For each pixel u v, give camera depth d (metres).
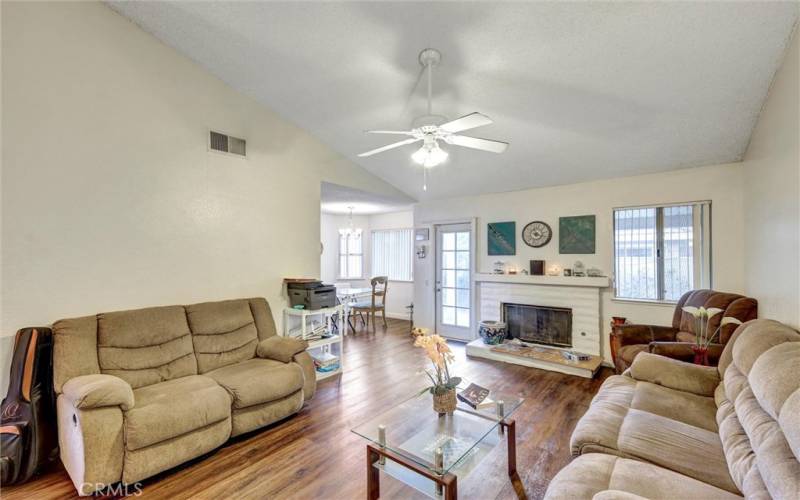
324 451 2.51
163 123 3.05
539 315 4.85
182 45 3.06
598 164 4.08
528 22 2.36
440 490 1.76
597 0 2.15
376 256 8.01
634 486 1.41
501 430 2.25
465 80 2.99
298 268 4.10
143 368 2.63
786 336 1.77
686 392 2.31
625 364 3.37
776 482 1.16
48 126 2.48
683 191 3.91
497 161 4.37
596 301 4.38
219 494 2.07
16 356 2.24
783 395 1.34
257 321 3.47
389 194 5.42
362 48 2.80
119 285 2.81
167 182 3.08
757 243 3.08
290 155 4.02
